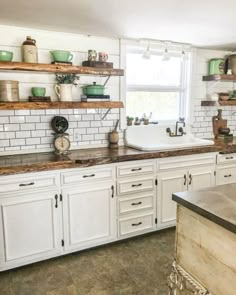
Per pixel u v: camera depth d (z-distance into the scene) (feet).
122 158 8.79
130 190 9.18
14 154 9.12
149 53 10.59
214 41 10.77
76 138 10.11
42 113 9.43
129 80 11.16
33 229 7.83
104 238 8.98
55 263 8.22
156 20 8.02
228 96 12.48
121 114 10.81
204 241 4.33
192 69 12.01
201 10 7.19
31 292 7.02
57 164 7.85
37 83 9.23
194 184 10.35
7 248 7.57
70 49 9.59
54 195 7.97
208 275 4.31
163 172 9.69
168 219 10.07
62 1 6.51
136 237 9.73
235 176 11.29
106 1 6.53
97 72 9.07
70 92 8.99
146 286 7.18
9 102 7.83
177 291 5.00
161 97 12.00
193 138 11.95
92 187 8.53
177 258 4.99
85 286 7.22
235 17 7.80
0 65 7.60
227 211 4.11
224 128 12.79
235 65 12.00
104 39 10.11
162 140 11.77
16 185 7.43
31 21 8.09
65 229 8.30
